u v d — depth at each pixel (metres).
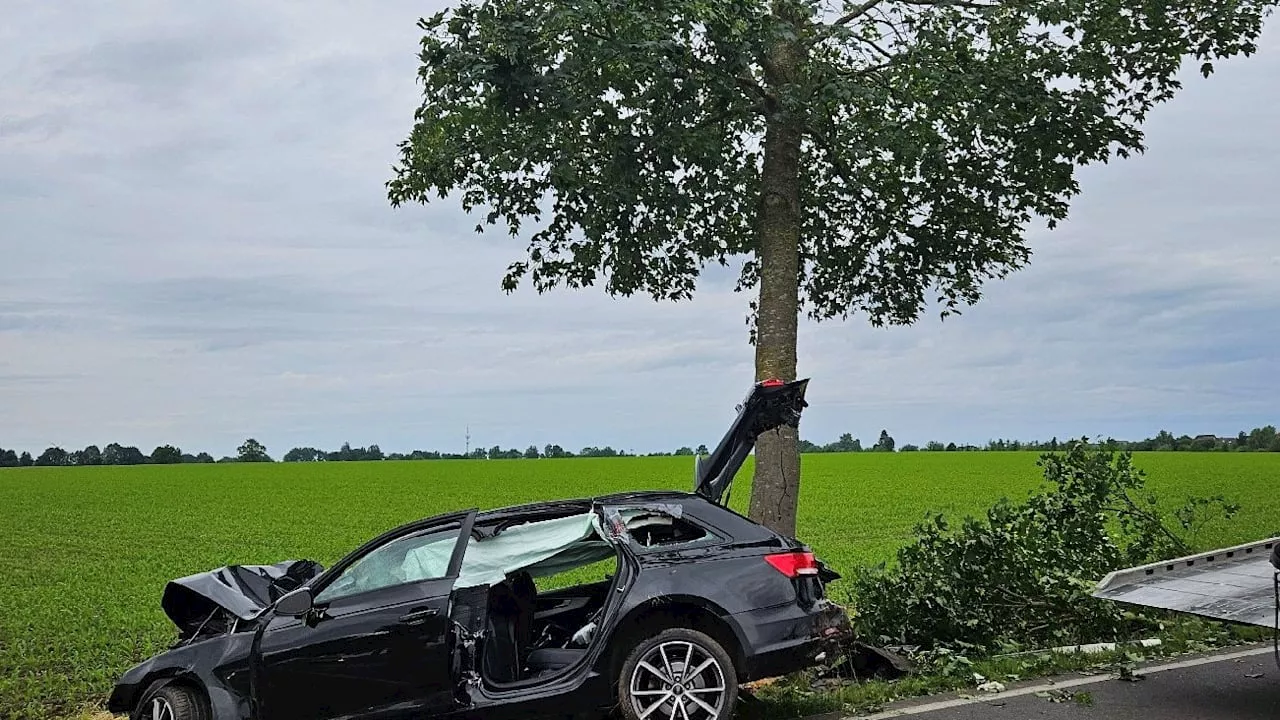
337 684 6.97
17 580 21.39
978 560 10.51
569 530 7.43
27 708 9.41
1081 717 7.22
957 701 7.82
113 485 68.50
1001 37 10.72
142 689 7.48
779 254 11.25
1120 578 8.45
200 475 83.94
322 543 28.73
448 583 7.05
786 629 6.91
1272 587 7.77
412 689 6.87
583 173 11.14
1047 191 12.30
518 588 7.80
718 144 10.59
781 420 8.43
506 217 12.05
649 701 6.76
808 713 7.68
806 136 12.30
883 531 27.03
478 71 9.20
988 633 10.03
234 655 7.21
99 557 26.12
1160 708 7.41
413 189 12.02
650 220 11.58
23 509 45.94
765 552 7.20
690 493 7.67
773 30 9.70
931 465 73.75
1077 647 9.45
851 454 107.25
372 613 7.03
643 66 9.67
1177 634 9.98
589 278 12.47
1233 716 7.14
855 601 12.29
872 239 13.59
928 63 10.26
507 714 6.84
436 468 88.88
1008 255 13.39
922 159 11.95
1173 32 10.60
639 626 6.96
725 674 6.75
